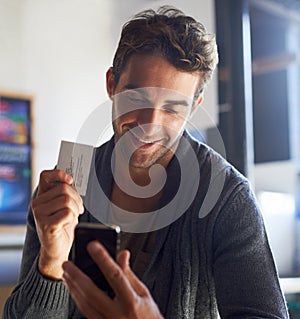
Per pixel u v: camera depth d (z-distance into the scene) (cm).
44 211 77
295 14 304
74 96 241
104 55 248
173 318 89
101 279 63
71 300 88
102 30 248
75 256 66
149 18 85
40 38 234
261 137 323
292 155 316
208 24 238
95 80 246
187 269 90
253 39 323
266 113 324
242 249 88
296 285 212
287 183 310
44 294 82
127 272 62
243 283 85
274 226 278
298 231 285
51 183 80
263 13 301
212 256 91
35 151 231
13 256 220
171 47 81
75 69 242
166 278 90
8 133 225
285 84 323
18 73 229
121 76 83
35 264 84
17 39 229
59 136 238
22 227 225
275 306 84
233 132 247
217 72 247
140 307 59
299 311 208
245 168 246
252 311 82
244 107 246
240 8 248
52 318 84
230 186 92
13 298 88
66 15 240
